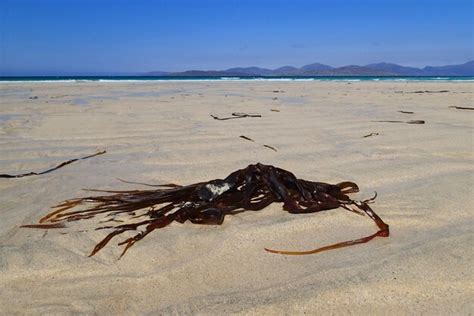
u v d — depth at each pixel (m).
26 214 1.29
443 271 0.91
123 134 2.63
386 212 1.28
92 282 0.91
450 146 2.17
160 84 11.13
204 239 1.09
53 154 2.11
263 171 1.36
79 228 1.17
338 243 1.07
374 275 0.90
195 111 3.89
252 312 0.80
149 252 1.03
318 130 2.71
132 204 1.29
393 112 3.76
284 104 4.64
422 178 1.60
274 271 0.95
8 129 2.84
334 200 1.32
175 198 1.31
